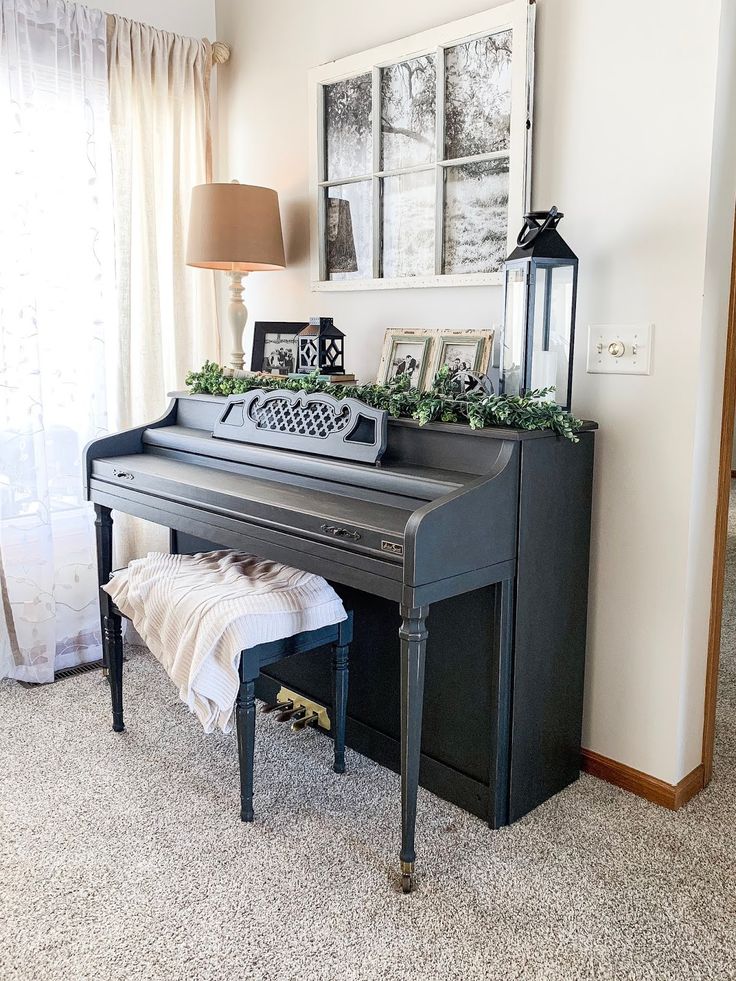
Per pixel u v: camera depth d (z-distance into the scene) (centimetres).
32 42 269
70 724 254
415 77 249
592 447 211
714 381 202
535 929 168
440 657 212
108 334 300
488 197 234
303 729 256
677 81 191
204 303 324
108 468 258
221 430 257
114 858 189
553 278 202
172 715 261
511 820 205
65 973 155
